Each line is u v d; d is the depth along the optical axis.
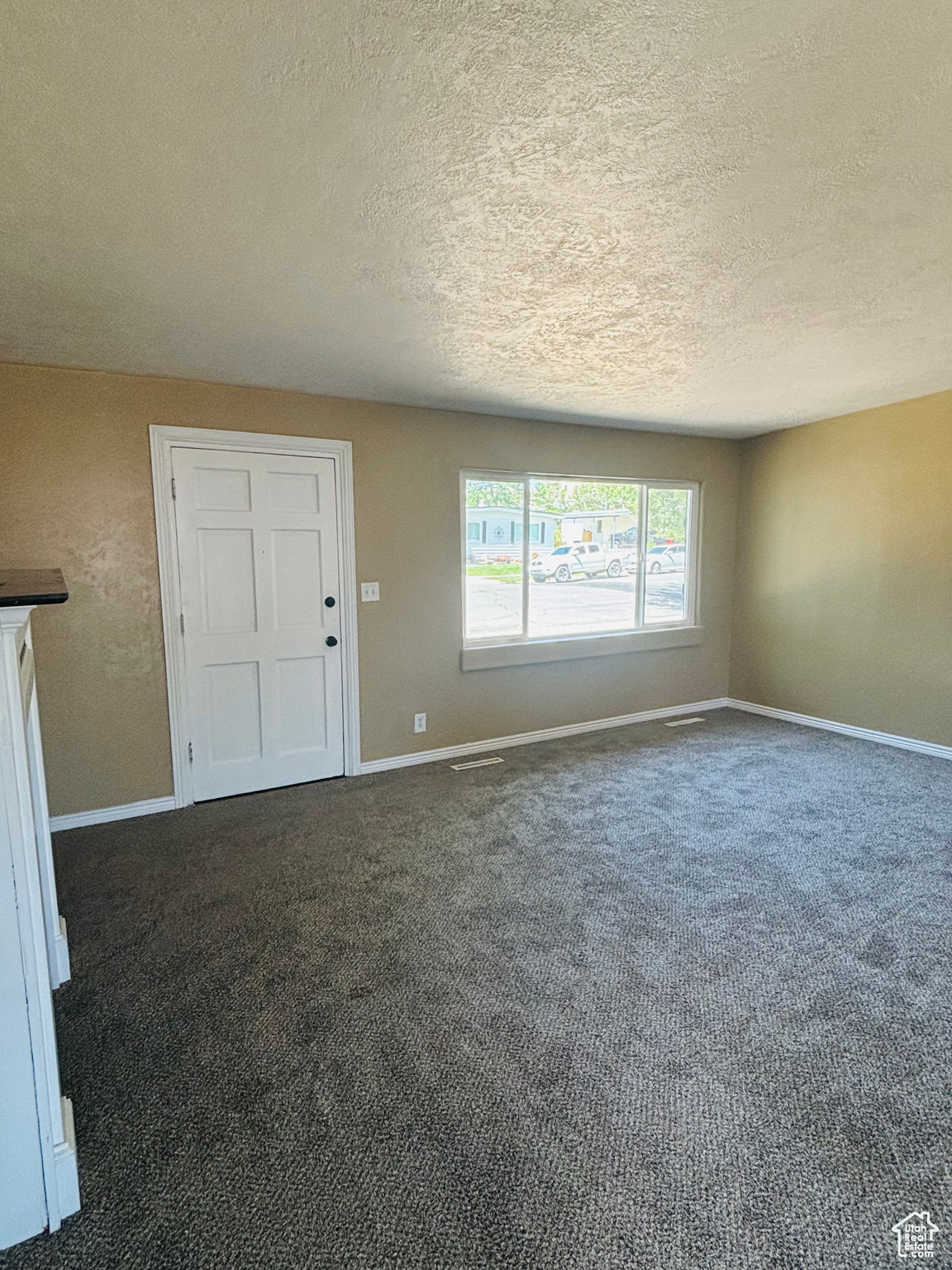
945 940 2.20
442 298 2.21
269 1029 1.80
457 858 2.81
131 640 3.20
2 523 2.90
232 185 1.50
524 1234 1.24
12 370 2.87
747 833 3.05
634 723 4.95
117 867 2.74
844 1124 1.48
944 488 3.90
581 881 2.61
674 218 1.70
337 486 3.65
